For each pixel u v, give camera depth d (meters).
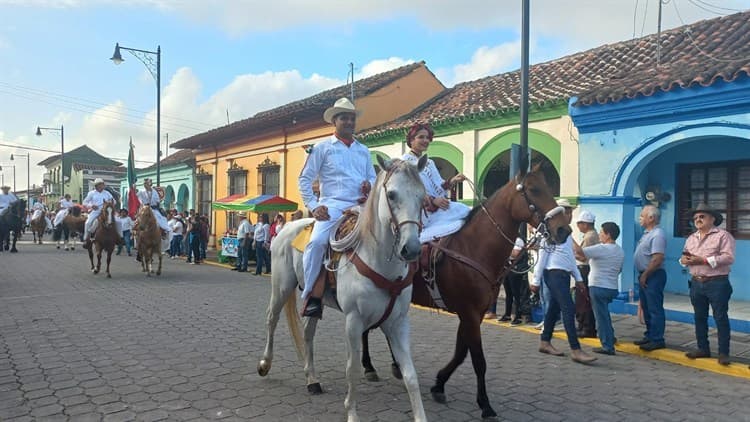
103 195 14.38
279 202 15.09
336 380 5.48
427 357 6.43
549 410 4.77
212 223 22.94
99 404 4.68
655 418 4.61
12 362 5.92
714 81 7.56
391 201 3.54
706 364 6.09
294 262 5.03
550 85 11.23
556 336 7.66
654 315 6.68
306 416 4.49
